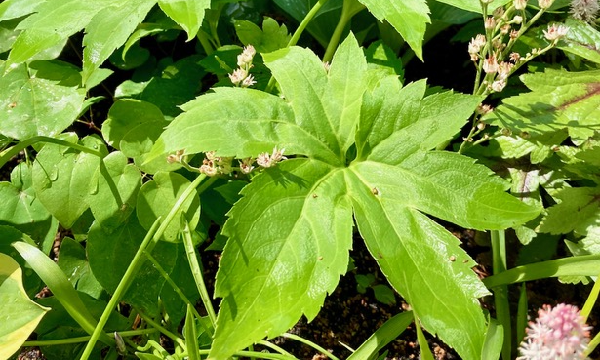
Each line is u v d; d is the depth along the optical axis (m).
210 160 0.20
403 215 0.18
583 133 0.22
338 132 0.20
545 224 0.22
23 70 0.25
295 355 0.23
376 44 0.26
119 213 0.23
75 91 0.25
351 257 0.26
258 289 0.17
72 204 0.23
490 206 0.18
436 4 0.29
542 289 0.25
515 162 0.25
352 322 0.25
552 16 0.29
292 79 0.21
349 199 0.19
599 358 0.23
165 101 0.27
